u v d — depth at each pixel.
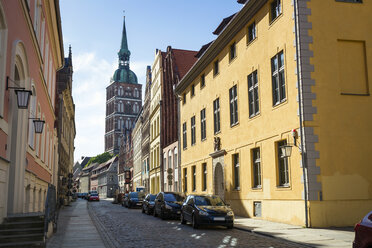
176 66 45.09
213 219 16.25
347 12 17.52
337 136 16.41
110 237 14.31
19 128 13.84
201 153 31.22
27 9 13.05
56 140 37.53
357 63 17.31
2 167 10.67
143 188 58.44
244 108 23.09
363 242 6.71
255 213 21.22
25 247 10.41
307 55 16.80
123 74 150.75
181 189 36.59
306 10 17.16
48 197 11.67
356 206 15.99
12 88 11.16
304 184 16.03
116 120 145.62
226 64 26.27
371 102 16.97
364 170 16.36
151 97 61.41
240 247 11.35
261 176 20.47
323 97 16.61
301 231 14.55
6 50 10.58
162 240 13.20
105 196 127.75
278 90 18.98
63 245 12.17
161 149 49.84
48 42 22.84
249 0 21.28
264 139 20.27
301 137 16.38
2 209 11.02
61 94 43.69
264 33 20.66
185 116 36.44
